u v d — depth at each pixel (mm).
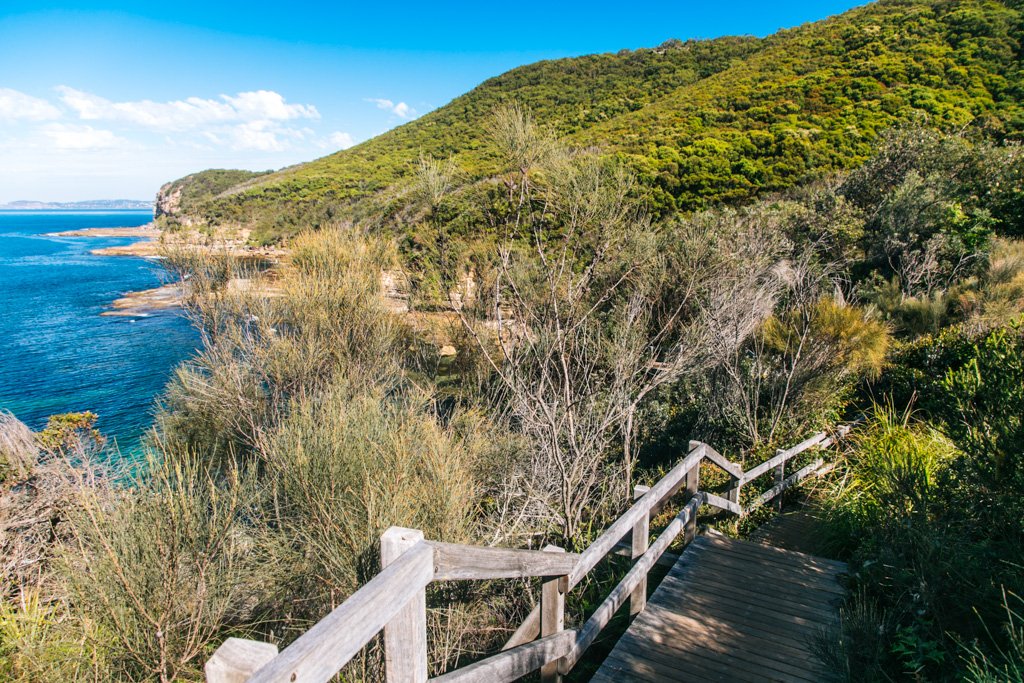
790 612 3863
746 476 5809
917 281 13062
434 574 1815
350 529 3812
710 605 3961
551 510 5770
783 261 10031
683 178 19969
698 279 8078
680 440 8438
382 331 8180
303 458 4539
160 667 3191
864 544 4359
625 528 3580
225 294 7727
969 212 14539
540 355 6355
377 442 5203
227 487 4805
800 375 8422
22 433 5422
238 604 3719
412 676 1723
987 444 3422
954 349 8102
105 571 3219
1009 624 2652
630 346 6922
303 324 7883
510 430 7094
